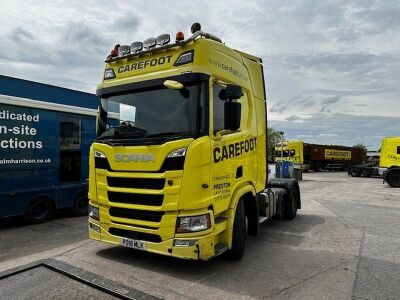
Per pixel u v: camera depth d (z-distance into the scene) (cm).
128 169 498
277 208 855
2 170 787
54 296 428
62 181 927
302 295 435
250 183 612
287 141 3962
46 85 916
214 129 493
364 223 896
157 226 473
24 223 874
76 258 566
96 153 544
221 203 502
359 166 3475
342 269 532
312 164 4553
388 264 557
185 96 483
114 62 566
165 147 466
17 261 568
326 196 1563
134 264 539
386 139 2231
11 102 801
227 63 547
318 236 747
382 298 428
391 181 2159
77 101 1000
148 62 527
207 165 469
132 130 512
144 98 516
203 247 459
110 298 424
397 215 1023
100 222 539
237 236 554
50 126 891
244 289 452
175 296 427
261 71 705
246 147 594
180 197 457
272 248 647
